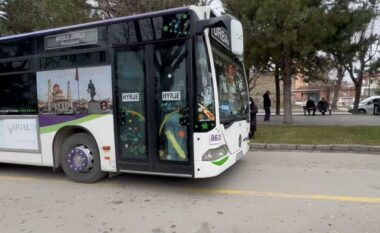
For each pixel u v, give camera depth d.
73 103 6.20
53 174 7.24
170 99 5.42
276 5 12.30
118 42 5.72
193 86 5.22
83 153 6.27
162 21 5.39
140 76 5.61
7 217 4.82
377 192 5.46
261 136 11.52
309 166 7.38
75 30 6.05
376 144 9.35
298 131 12.37
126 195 5.66
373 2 14.62
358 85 28.39
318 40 12.83
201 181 6.33
